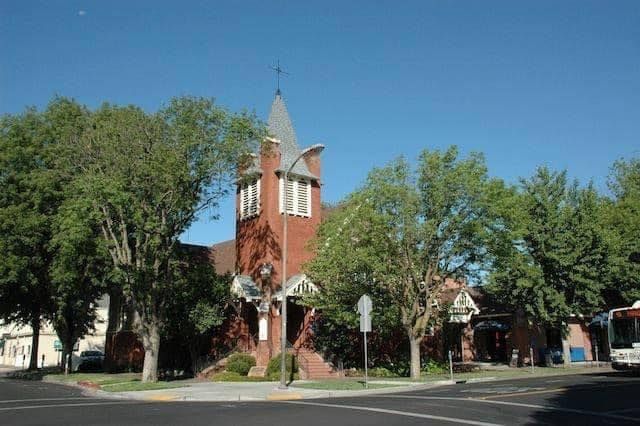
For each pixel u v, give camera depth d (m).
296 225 36.88
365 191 29.03
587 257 36.53
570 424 12.74
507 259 29.70
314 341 34.91
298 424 13.18
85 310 44.44
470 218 28.55
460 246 29.12
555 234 37.50
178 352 37.62
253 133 29.48
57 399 21.98
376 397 20.34
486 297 47.44
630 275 37.81
